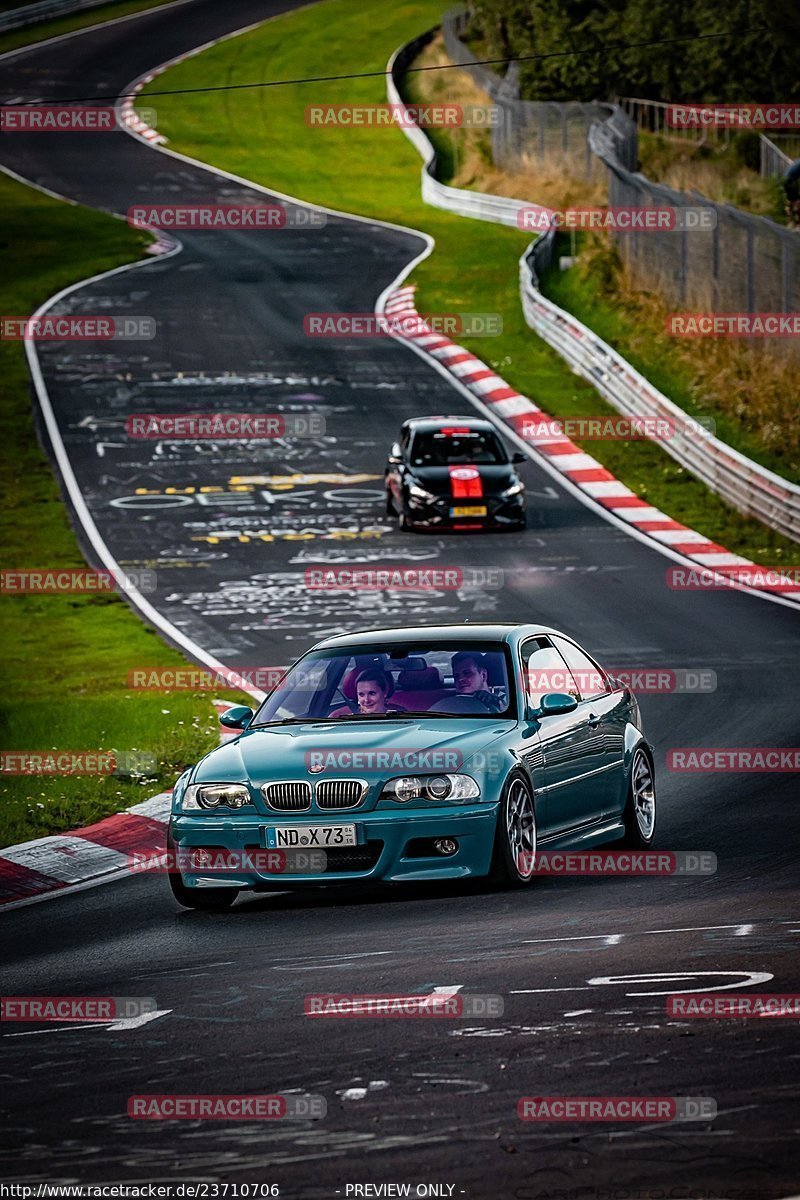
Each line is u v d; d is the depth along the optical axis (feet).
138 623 287.89
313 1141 68.69
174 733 197.57
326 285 618.03
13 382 495.41
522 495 353.10
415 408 464.24
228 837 123.85
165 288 615.16
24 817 160.25
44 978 106.11
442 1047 81.15
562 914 114.32
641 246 546.67
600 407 454.81
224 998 95.45
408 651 139.13
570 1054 78.48
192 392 483.51
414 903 123.24
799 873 125.18
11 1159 68.85
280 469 411.54
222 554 338.95
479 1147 66.85
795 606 285.23
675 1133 67.05
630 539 342.85
